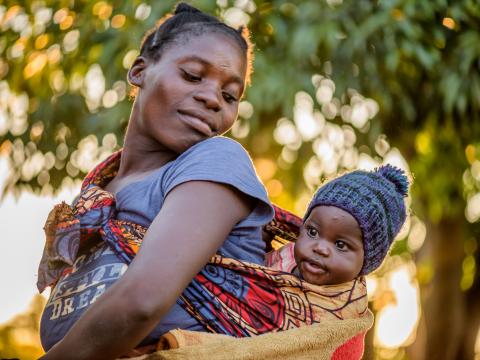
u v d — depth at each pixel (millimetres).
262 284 1615
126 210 1650
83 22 5414
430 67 4926
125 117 5066
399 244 6613
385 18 4953
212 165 1556
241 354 1493
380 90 5129
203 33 1728
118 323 1380
